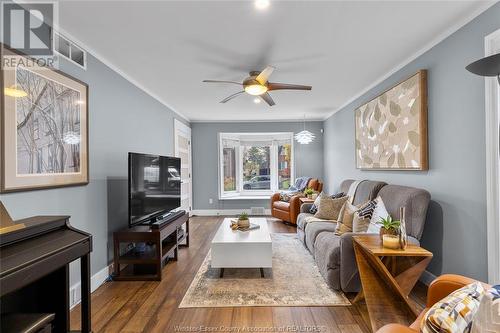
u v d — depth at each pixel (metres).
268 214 6.61
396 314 1.92
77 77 2.42
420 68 2.72
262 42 2.49
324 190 6.58
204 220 6.00
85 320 1.74
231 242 2.74
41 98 1.97
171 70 3.18
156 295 2.47
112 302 2.35
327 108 5.42
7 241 1.33
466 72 2.16
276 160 6.87
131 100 3.49
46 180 2.01
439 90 2.47
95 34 2.31
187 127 6.25
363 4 1.93
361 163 4.13
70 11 1.96
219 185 6.63
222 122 6.65
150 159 3.17
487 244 1.99
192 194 6.61
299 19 2.11
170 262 3.34
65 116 2.22
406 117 2.90
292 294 2.46
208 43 2.50
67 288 1.79
